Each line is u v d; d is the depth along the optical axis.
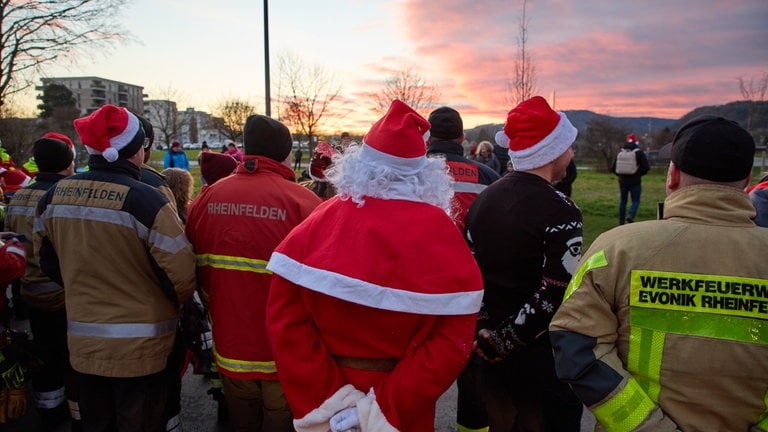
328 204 1.72
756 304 1.40
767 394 1.39
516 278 2.26
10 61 16.22
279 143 2.71
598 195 15.81
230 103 32.34
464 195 3.29
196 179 20.42
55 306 3.33
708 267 1.44
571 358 1.52
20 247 3.11
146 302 2.53
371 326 1.59
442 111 3.41
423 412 1.59
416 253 1.53
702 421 1.41
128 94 100.12
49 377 3.41
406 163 1.63
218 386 3.46
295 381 1.60
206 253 2.63
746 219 1.49
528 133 2.31
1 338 3.08
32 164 8.45
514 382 2.33
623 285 1.51
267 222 2.52
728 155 1.47
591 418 3.55
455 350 1.54
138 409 2.55
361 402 1.56
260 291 2.53
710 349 1.40
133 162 2.66
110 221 2.44
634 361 1.50
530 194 2.24
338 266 1.52
